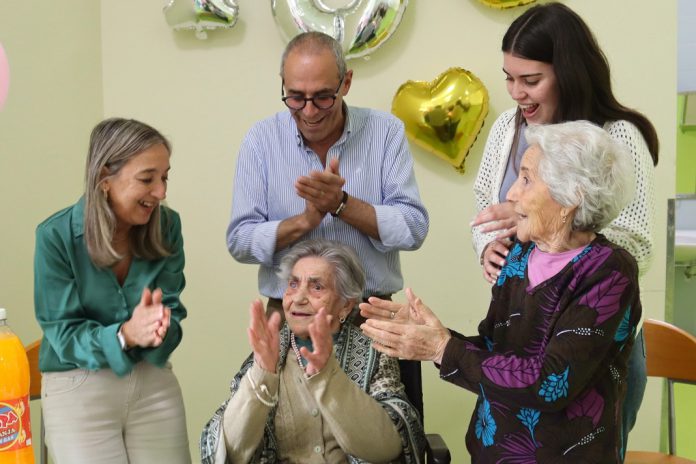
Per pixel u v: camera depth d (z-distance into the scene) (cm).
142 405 211
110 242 199
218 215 337
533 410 166
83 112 326
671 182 308
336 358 214
